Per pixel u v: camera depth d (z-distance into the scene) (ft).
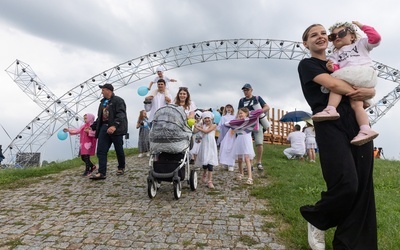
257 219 16.07
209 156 22.56
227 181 24.62
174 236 13.93
